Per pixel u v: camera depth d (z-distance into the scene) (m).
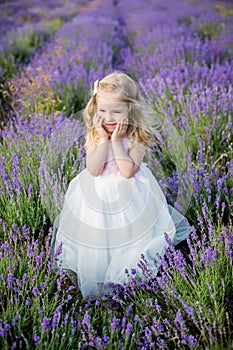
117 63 6.59
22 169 3.26
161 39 7.12
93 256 2.50
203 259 2.33
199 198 2.98
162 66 5.67
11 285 2.25
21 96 4.69
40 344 1.95
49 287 2.39
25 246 2.69
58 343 2.04
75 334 2.20
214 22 8.05
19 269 2.43
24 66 6.18
